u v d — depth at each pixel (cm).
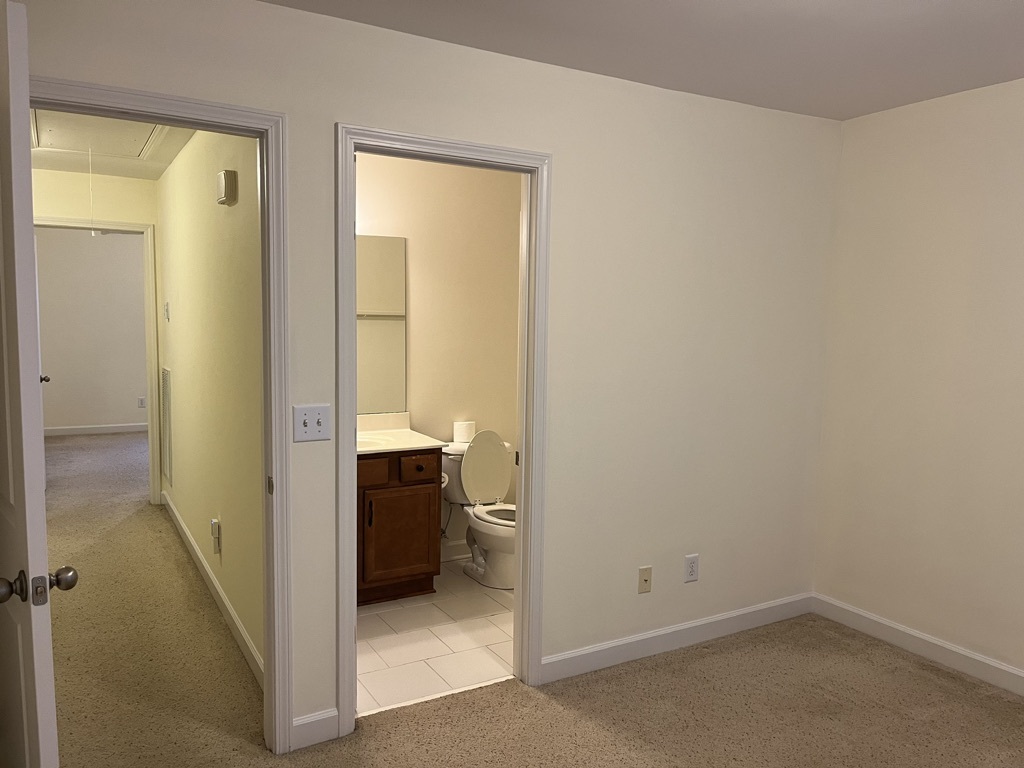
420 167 416
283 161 227
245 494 299
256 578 287
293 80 227
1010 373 288
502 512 413
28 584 143
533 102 268
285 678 243
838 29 232
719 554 335
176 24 209
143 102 206
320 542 247
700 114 306
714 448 327
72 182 493
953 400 307
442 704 278
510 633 345
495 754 246
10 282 143
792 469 352
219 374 339
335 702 255
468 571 421
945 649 313
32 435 141
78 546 456
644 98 292
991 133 289
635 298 299
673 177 303
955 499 308
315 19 228
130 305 873
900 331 324
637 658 316
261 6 220
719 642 334
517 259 452
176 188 433
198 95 214
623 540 307
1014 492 289
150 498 564
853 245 342
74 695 280
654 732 260
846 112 329
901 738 259
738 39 242
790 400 347
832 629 349
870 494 340
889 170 326
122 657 311
